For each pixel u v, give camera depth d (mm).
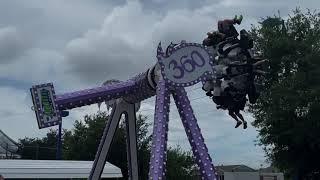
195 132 11953
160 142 11461
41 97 11922
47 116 11891
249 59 11852
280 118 33625
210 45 12031
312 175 37781
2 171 23109
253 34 37219
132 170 14023
